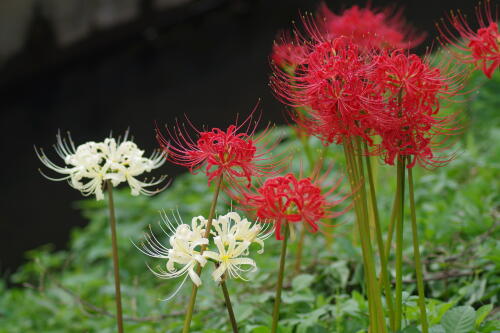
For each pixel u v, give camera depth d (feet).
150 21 30.19
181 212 17.62
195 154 7.50
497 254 10.33
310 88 7.55
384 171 17.56
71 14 31.50
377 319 7.71
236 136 7.37
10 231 31.71
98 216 19.04
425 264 11.80
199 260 7.09
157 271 16.16
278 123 26.18
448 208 13.70
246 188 7.70
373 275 7.70
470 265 11.04
